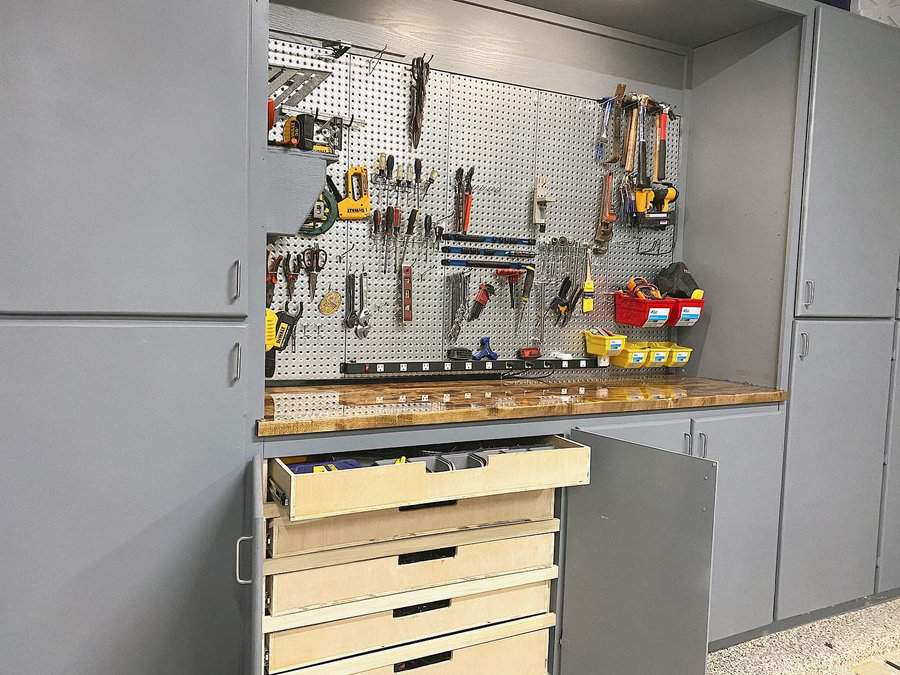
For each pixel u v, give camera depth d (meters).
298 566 1.83
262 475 1.84
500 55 2.79
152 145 1.71
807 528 2.93
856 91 2.88
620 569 2.15
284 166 1.93
